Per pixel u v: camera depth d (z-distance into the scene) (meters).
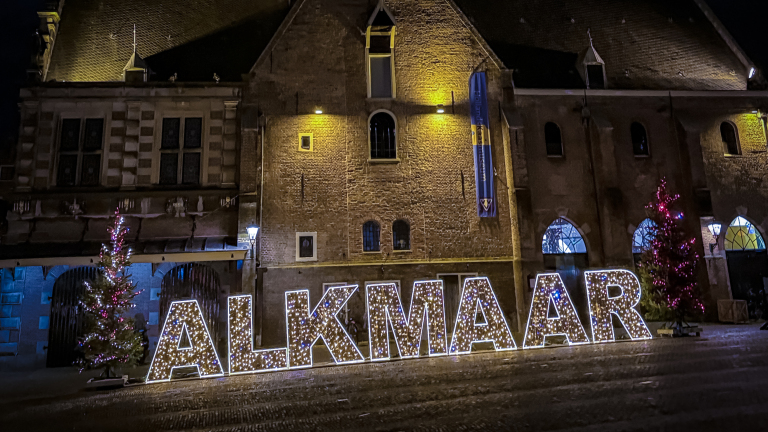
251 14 23.16
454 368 11.96
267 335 18.36
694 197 21.62
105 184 18.72
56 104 19.05
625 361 11.76
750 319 21.30
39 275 17.94
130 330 13.41
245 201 18.55
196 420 8.34
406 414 7.82
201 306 18.36
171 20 22.12
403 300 19.28
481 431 6.71
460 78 21.20
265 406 9.05
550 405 7.91
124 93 19.31
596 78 22.72
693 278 16.78
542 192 21.02
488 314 14.95
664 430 6.44
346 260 19.27
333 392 9.94
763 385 8.74
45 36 20.16
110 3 22.31
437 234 19.89
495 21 24.08
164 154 19.23
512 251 20.14
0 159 18.80
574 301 20.59
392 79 20.70
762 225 22.52
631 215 21.55
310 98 20.19
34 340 17.52
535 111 21.73
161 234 18.50
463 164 20.53
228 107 19.69
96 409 9.79
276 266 18.83
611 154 21.39
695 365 10.84
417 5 21.53
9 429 8.45
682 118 22.66
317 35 20.72
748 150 23.14
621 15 25.84
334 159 19.91
